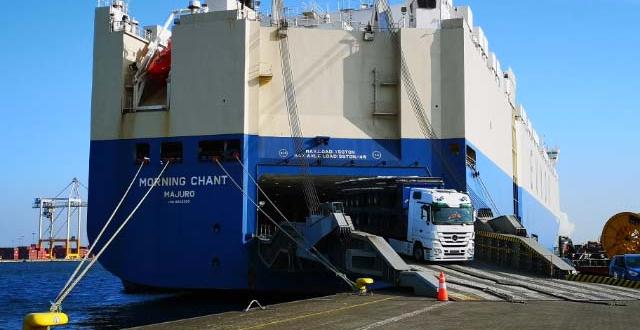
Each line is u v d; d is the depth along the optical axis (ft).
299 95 129.08
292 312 62.80
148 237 122.42
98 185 127.54
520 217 213.46
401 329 50.42
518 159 217.56
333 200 156.25
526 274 106.83
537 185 273.75
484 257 124.16
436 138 129.18
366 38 132.26
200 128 122.72
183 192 121.90
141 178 124.77
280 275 118.83
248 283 117.60
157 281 120.98
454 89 129.80
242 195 118.93
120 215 124.98
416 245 108.06
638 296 83.92
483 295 80.89
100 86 130.41
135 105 127.95
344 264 104.01
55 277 313.53
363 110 130.93
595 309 67.51
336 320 56.24
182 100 124.47
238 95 121.60
